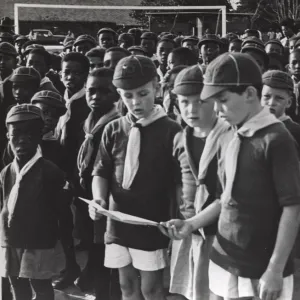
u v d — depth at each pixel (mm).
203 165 2094
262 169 1776
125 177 2303
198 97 2066
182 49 3627
